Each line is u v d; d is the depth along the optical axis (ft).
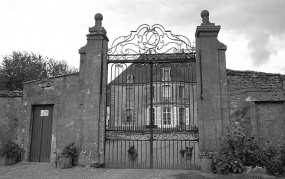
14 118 28.37
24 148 27.17
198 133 22.00
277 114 22.48
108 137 25.00
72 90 25.88
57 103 26.37
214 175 19.40
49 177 20.27
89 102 23.89
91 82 24.17
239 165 19.75
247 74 22.91
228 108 22.24
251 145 20.27
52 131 26.11
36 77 70.28
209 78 22.59
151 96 23.21
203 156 21.38
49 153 26.58
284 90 22.34
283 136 22.04
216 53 22.99
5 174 21.91
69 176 20.34
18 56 69.62
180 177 18.99
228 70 23.00
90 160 22.88
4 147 26.27
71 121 25.30
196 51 23.29
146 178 19.21
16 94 28.68
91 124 23.49
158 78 57.57
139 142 47.39
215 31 23.27
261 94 22.48
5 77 64.44
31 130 27.73
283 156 19.70
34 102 27.66
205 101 22.24
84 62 25.13
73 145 23.90
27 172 22.27
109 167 23.07
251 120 22.16
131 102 56.39
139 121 56.24
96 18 25.20
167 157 32.12
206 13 23.76
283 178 18.24
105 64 24.41
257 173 19.60
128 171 21.43
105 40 25.09
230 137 20.83
